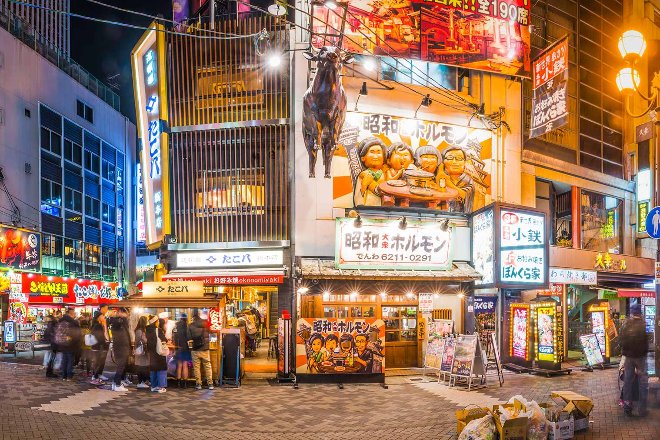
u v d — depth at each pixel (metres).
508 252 16.00
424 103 16.69
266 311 23.23
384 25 17.09
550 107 17.81
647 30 26.31
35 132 29.06
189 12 21.22
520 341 16.27
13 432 8.55
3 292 22.14
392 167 16.94
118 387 12.43
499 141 18.67
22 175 27.80
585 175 22.73
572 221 22.39
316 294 15.75
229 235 16.84
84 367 15.48
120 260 39.25
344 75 16.61
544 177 21.00
